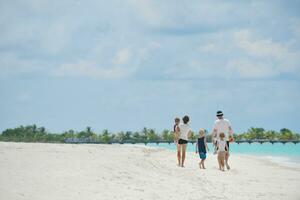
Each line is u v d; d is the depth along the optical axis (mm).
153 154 42438
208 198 21500
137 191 21094
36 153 29516
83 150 35875
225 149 35156
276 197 23312
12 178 20094
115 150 40781
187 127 34906
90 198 18406
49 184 19828
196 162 40000
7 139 130125
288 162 49406
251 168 38344
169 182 25047
